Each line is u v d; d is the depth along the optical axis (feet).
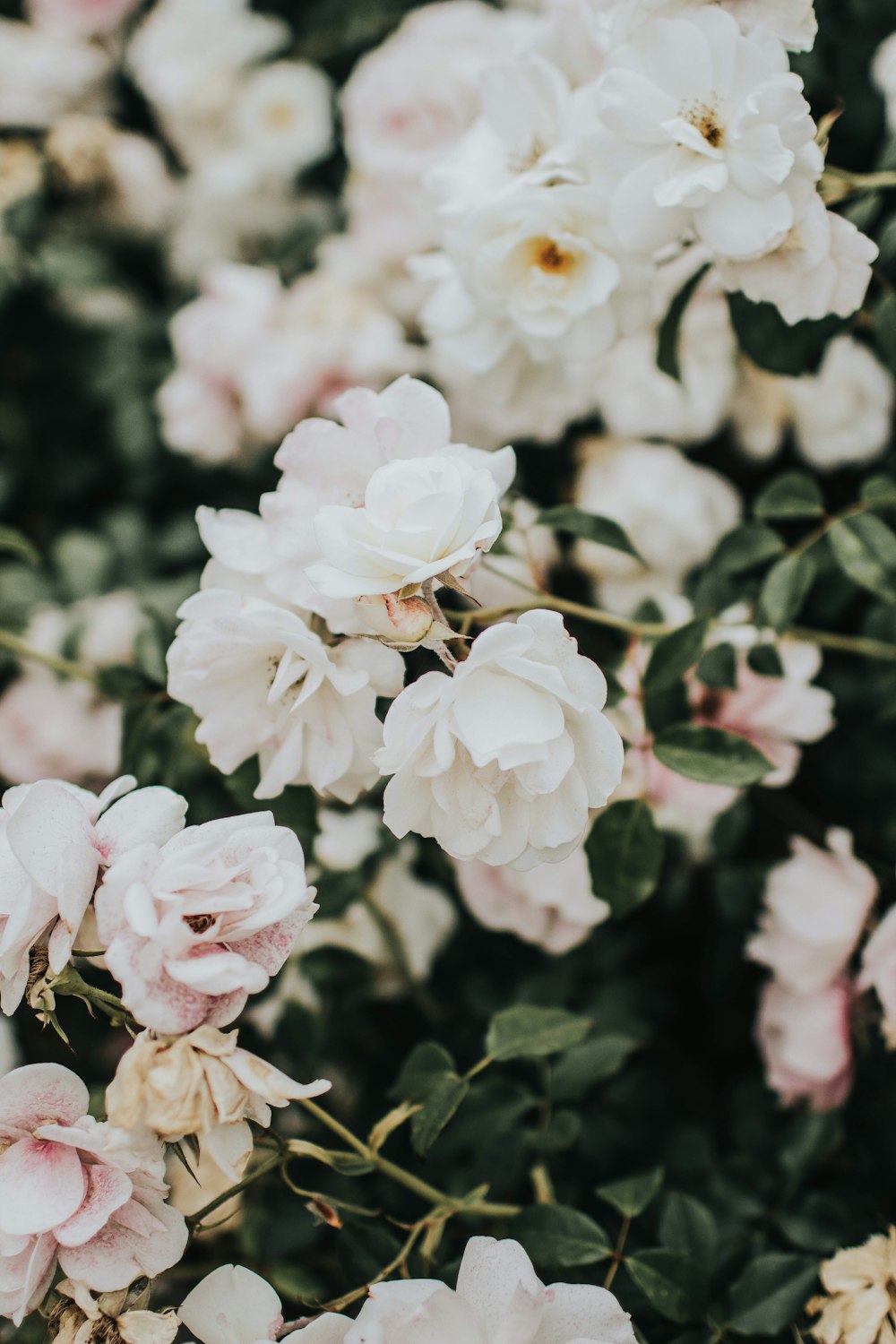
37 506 3.38
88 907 2.03
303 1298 2.21
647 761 2.37
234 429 3.06
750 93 2.16
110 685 2.68
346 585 1.98
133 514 3.20
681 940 2.74
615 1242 2.37
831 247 2.24
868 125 2.62
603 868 2.28
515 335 2.47
